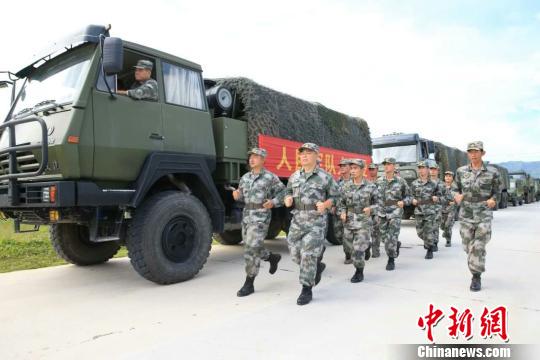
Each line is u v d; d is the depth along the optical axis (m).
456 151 16.31
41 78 4.79
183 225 4.84
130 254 4.49
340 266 5.81
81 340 3.07
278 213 7.08
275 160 6.40
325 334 3.11
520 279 4.86
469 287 4.53
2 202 4.46
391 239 5.59
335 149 8.05
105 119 4.27
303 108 7.25
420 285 4.64
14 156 4.31
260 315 3.57
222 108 5.96
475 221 4.43
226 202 6.13
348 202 4.96
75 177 4.04
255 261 4.25
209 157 5.43
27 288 4.66
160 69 4.92
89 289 4.59
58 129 4.06
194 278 5.08
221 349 2.83
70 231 5.65
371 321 3.40
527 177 27.83
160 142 4.79
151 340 3.04
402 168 11.77
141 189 4.45
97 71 4.24
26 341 3.07
